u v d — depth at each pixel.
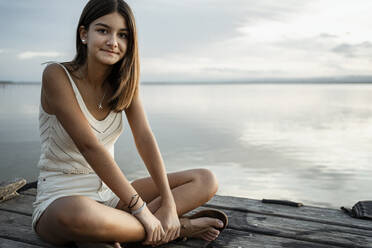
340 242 1.89
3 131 12.51
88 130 1.62
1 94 58.66
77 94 1.66
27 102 33.59
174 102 37.59
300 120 17.59
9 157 7.97
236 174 6.87
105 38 1.61
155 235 1.67
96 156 1.61
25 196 2.60
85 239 1.54
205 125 15.49
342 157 8.55
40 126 1.74
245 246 1.86
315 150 9.45
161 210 1.78
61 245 1.77
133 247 1.75
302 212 2.31
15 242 1.88
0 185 2.51
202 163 7.83
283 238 1.95
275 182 6.32
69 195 1.60
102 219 1.50
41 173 1.80
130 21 1.65
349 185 6.17
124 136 11.73
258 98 47.44
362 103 33.59
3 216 2.24
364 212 2.21
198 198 1.91
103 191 1.82
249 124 15.84
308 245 1.87
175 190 1.93
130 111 1.91
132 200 1.65
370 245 1.85
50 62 1.67
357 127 14.62
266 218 2.22
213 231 1.87
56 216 1.49
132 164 7.56
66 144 1.70
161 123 16.31
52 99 1.62
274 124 15.84
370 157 8.51
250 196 5.50
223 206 2.42
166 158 8.40
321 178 6.62
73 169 1.73
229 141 10.98
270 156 8.65
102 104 1.77
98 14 1.60
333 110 24.52
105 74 1.75
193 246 1.86
